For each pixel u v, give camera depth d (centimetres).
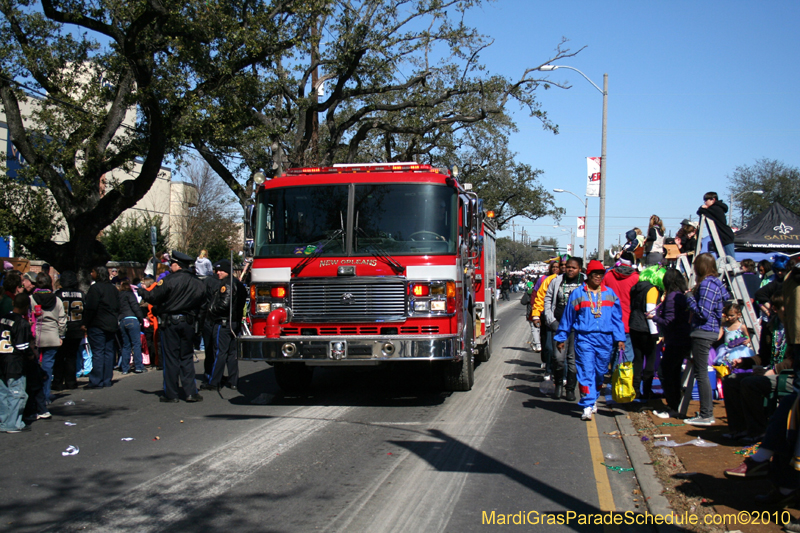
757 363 717
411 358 813
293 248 868
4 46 1602
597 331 786
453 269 838
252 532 438
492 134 3634
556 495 519
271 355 836
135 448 659
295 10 1803
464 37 2112
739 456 598
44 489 529
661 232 1346
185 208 4547
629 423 772
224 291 1017
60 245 1722
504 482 551
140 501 499
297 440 691
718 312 727
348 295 837
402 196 867
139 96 1500
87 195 1683
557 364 929
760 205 5059
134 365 1262
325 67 2136
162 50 1658
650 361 888
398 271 835
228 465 596
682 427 728
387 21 2038
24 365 762
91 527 446
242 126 1838
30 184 1648
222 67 1647
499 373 1208
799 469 433
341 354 819
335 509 482
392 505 493
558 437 709
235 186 2042
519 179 4394
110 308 1062
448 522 459
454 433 726
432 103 2206
